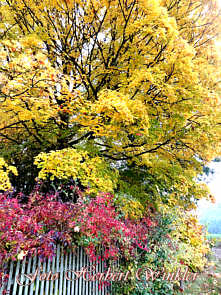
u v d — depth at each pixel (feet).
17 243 7.93
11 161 17.47
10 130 17.39
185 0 17.84
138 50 15.06
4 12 14.94
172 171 19.71
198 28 18.83
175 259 15.44
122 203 14.74
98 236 11.01
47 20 15.46
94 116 11.82
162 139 16.34
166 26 12.29
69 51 16.10
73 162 11.96
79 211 10.75
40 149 17.40
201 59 17.20
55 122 15.76
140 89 13.43
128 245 13.37
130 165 22.56
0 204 8.40
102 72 16.11
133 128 13.08
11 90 10.62
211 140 14.65
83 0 14.02
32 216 9.34
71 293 10.01
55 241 9.78
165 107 14.06
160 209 17.66
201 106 13.42
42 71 9.83
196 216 22.89
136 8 13.67
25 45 11.62
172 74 13.16
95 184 12.96
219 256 26.63
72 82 11.21
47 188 16.46
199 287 16.35
